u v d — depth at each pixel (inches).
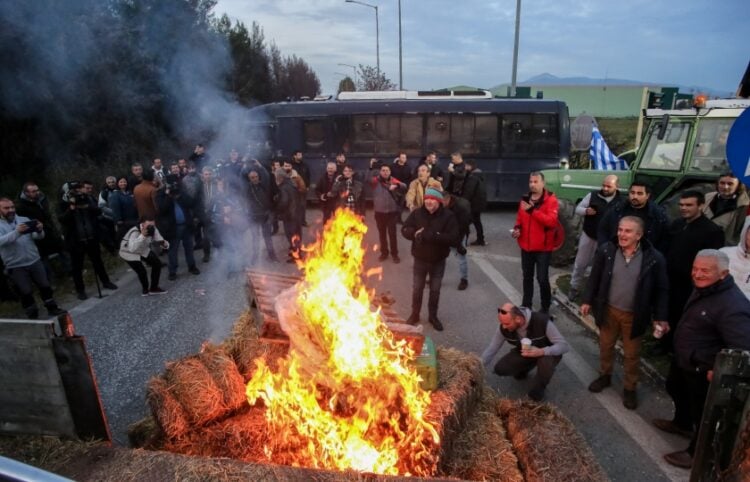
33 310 261.0
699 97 291.1
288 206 351.6
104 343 232.4
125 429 167.0
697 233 190.7
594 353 221.0
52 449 127.0
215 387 143.0
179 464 115.3
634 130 1058.1
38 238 271.3
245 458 130.8
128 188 404.8
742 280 166.7
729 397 100.5
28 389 133.1
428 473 127.6
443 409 135.7
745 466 94.0
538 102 516.7
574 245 342.6
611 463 150.5
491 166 529.0
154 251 292.4
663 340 212.7
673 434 163.5
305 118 549.3
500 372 192.1
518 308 184.2
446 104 524.7
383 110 533.6
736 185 207.5
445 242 227.6
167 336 238.8
